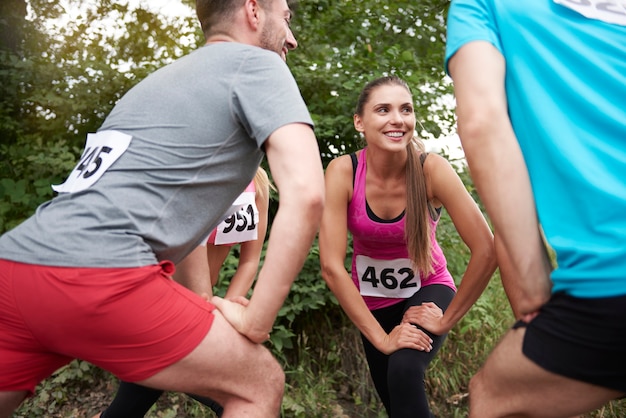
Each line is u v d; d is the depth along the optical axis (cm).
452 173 243
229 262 345
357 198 248
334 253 246
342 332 373
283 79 151
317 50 468
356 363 366
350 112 402
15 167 426
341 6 488
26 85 470
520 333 121
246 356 147
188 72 153
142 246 140
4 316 140
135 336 137
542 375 115
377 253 258
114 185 143
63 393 334
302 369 344
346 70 414
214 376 144
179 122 148
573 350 111
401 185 246
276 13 170
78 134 461
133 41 522
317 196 141
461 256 401
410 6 504
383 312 265
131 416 229
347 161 253
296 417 322
